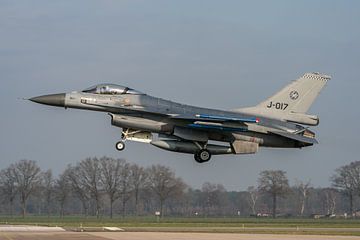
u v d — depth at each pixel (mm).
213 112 128500
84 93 124688
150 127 123938
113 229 154250
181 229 156875
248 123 126938
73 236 121812
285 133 128125
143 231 144125
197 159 126938
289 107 132875
